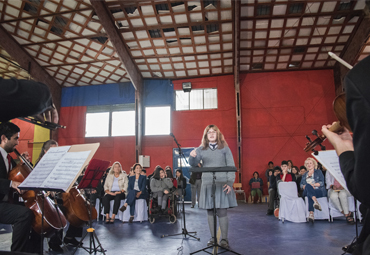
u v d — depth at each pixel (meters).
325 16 8.82
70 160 1.95
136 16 9.10
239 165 10.83
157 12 8.98
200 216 6.99
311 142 1.99
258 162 10.89
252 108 11.27
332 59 10.57
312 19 8.96
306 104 10.99
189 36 9.84
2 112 0.86
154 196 6.41
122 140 11.96
